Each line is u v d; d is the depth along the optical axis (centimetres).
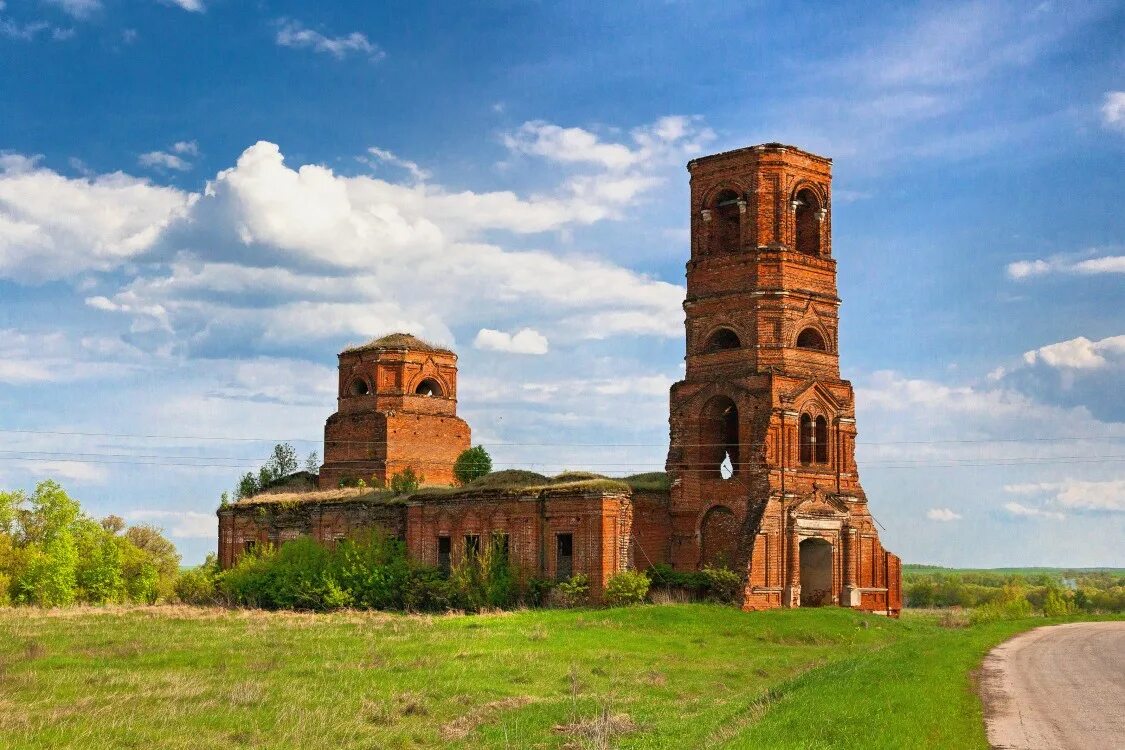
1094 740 2344
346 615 6725
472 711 3453
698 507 6869
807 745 2288
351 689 3769
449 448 9381
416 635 5272
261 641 5094
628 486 6731
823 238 7156
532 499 6938
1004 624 5919
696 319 7100
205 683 3850
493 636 5147
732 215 7300
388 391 9200
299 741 3025
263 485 9569
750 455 6688
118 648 4800
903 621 6297
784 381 6738
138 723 3183
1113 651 4150
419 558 7531
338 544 7788
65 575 9044
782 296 6812
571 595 6538
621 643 5022
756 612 6038
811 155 7112
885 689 2925
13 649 4766
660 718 3294
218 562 8806
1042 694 2981
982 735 2392
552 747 2961
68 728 3072
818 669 3844
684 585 6606
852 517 6894
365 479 9106
